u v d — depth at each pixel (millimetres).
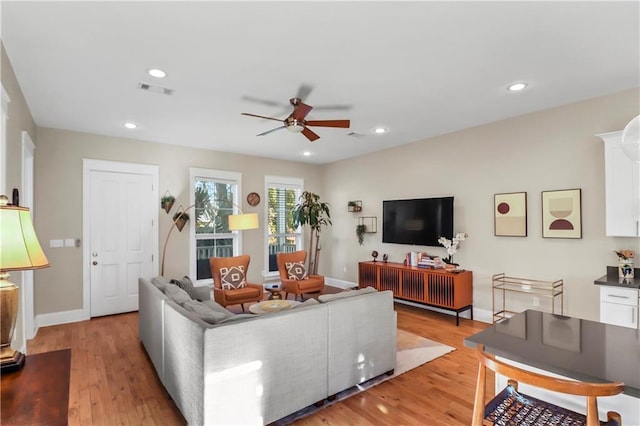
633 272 3150
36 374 1445
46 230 4305
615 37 2291
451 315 4715
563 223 3658
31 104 3484
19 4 1885
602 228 3408
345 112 3834
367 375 2678
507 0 1901
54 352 1671
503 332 1592
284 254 5648
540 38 2305
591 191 3480
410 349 3443
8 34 2201
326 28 2174
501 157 4207
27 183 3781
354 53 2502
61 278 4398
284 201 6797
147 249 5066
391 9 1976
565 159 3658
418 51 2479
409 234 5277
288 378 2201
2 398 1255
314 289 5305
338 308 2492
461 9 1982
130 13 1995
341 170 6750
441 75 2887
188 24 2115
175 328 2291
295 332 2242
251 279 6254
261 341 2086
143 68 2717
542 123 3832
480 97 3410
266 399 2100
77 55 2498
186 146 5461
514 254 4090
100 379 2803
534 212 3908
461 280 4324
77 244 4512
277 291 4863
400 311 4922
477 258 4457
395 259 5613
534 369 1513
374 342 2729
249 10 1975
